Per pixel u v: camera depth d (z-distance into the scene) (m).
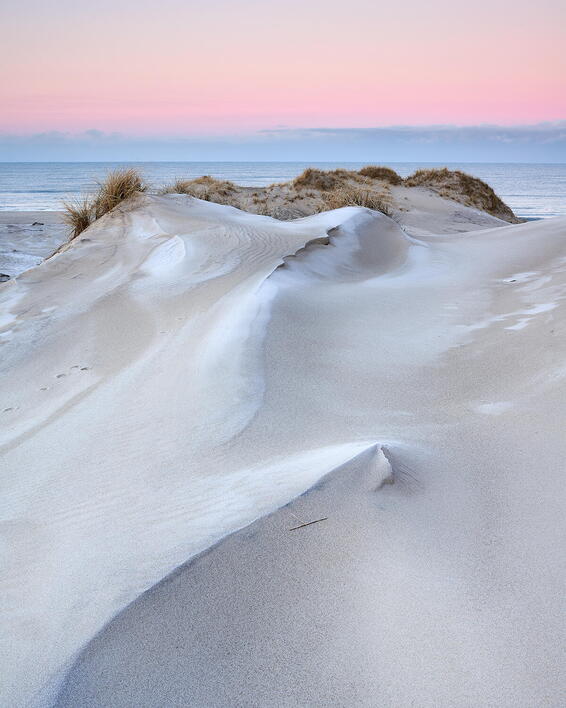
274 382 4.47
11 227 20.80
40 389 5.55
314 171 26.81
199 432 3.78
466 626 1.94
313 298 7.05
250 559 2.24
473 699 1.68
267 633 1.91
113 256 10.41
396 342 5.60
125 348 6.20
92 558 2.48
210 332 5.85
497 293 7.39
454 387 4.39
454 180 30.27
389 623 1.94
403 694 1.70
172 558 2.30
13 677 1.82
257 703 1.68
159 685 1.73
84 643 1.88
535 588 2.12
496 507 2.68
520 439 3.33
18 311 8.04
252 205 22.56
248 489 2.84
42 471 3.72
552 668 1.78
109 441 3.96
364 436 3.50
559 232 11.07
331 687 1.72
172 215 12.68
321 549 2.29
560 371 4.21
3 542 2.87
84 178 112.75
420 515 2.56
